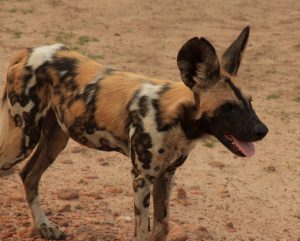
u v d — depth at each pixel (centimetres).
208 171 1273
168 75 1934
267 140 1478
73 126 851
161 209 852
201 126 774
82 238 906
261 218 1085
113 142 829
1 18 2356
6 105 898
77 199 1062
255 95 1812
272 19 2781
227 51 802
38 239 891
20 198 1031
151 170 790
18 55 895
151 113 779
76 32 2305
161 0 2908
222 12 2838
